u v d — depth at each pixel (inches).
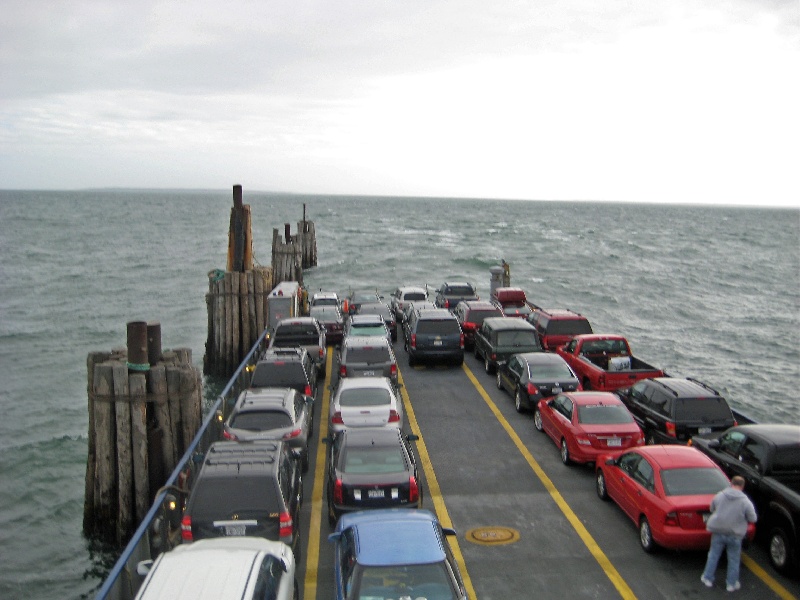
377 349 706.8
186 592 251.3
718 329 1796.3
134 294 2176.4
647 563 390.0
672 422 522.6
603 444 517.3
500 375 776.3
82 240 4215.1
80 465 817.5
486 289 2247.8
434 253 3511.3
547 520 447.8
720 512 354.6
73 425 960.3
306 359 705.0
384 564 282.2
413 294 1227.9
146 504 539.5
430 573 280.4
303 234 2664.9
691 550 388.2
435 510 463.8
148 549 373.7
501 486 505.7
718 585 365.7
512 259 3341.5
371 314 999.6
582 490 498.3
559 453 575.2
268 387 633.0
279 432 497.4
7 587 553.3
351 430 460.1
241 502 358.0
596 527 437.4
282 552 310.8
